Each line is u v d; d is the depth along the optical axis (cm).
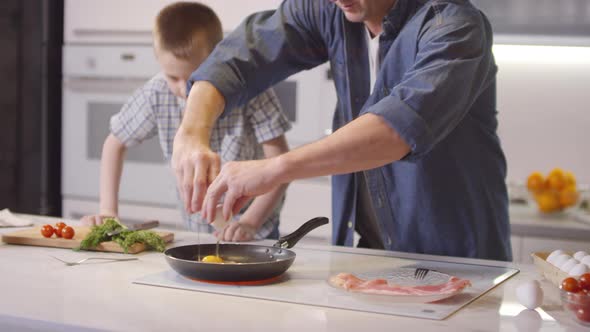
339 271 120
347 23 148
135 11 285
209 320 89
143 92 190
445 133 115
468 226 144
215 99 144
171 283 108
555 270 113
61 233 141
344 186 154
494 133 149
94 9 291
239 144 185
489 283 113
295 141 271
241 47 151
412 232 146
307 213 270
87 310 92
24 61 304
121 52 288
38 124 309
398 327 87
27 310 92
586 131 274
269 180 112
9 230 157
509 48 275
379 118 110
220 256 124
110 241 136
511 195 267
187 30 173
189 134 135
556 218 245
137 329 84
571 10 249
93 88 293
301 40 156
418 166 141
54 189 314
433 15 127
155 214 289
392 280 111
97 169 296
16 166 308
